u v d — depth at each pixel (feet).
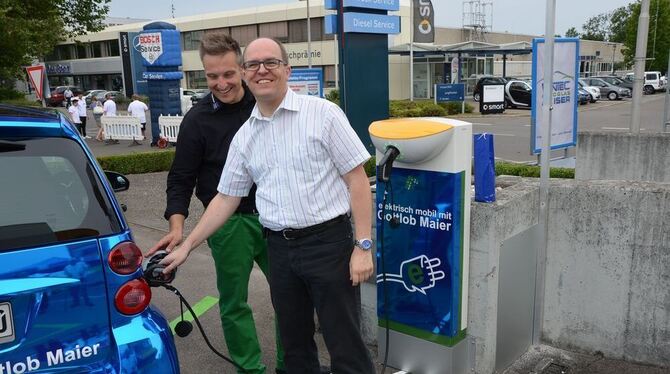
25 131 7.27
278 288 8.43
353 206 7.83
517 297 10.64
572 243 10.86
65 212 7.08
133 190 31.27
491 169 9.77
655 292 10.23
